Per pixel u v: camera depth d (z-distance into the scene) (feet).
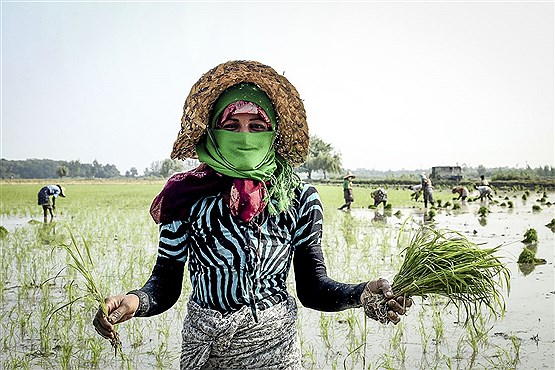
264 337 9.84
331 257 43.29
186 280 33.32
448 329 24.54
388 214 87.97
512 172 294.87
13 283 33.76
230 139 9.91
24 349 22.56
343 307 9.75
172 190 10.05
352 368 20.56
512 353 21.65
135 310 9.51
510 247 49.21
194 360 9.96
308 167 368.27
